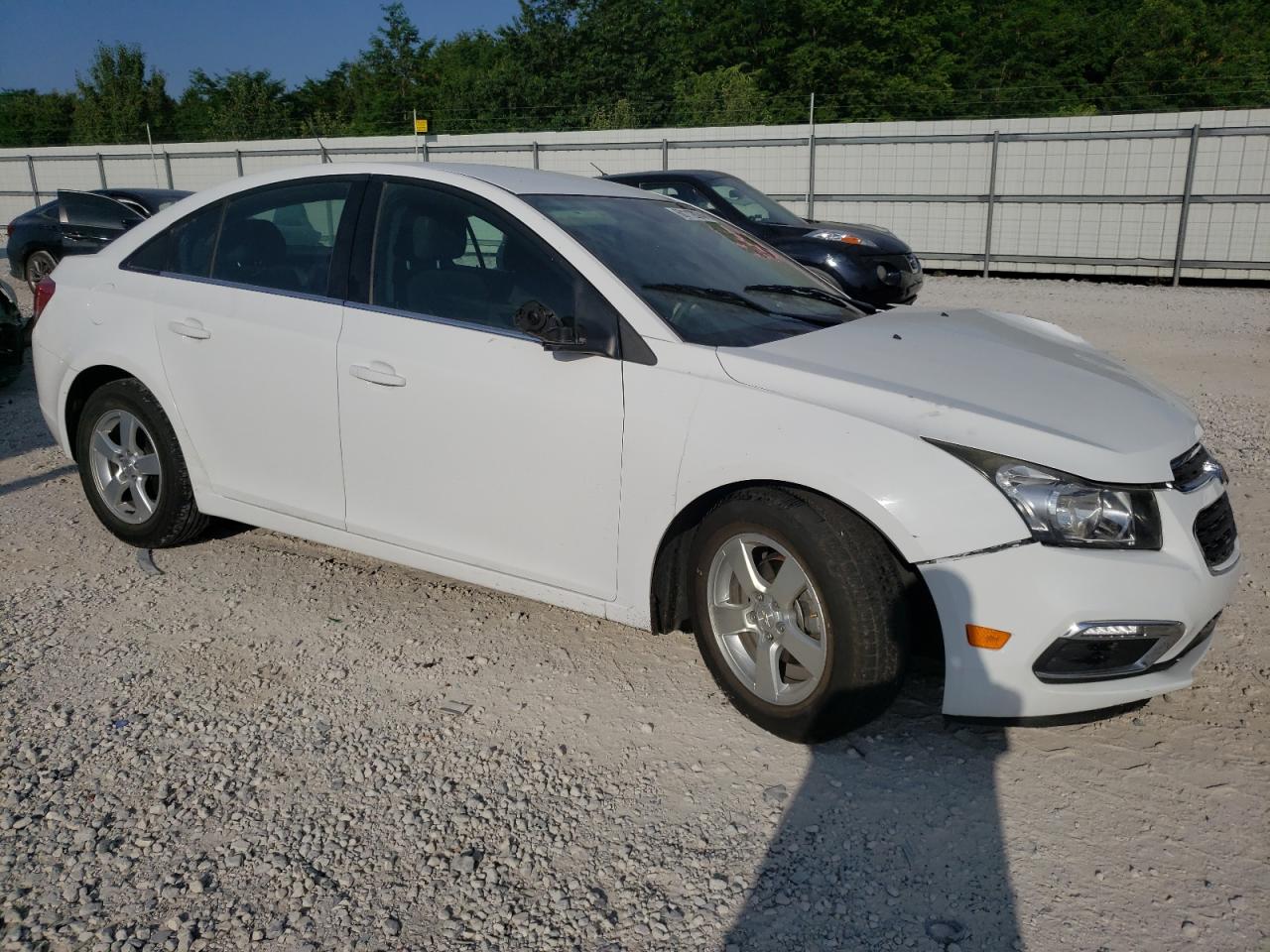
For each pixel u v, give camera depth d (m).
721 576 3.20
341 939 2.35
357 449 3.79
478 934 2.38
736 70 35.47
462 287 3.62
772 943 2.36
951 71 39.84
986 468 2.78
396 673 3.56
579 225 3.61
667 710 3.35
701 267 3.74
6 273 15.30
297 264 4.00
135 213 11.11
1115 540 2.76
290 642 3.78
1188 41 39.41
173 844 2.66
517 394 3.39
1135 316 12.41
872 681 2.90
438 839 2.70
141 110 43.62
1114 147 16.05
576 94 37.50
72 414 4.68
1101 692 2.83
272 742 3.13
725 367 3.13
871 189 17.83
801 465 2.90
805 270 4.31
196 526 4.50
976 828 2.77
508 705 3.37
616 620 3.38
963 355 3.36
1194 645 3.01
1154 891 2.52
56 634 3.80
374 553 3.89
